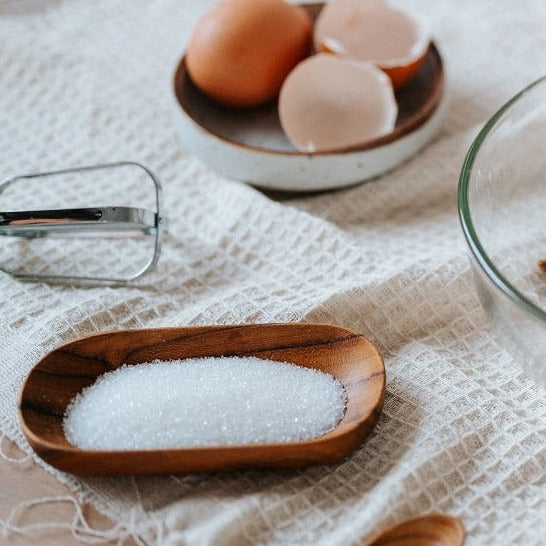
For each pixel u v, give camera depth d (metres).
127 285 0.52
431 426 0.46
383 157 0.55
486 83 0.60
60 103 0.60
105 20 0.65
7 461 0.46
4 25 0.64
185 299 0.51
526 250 0.50
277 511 0.44
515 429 0.46
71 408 0.46
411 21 0.58
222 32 0.55
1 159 0.57
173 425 0.45
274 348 0.48
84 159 0.57
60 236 0.52
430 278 0.50
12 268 0.52
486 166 0.48
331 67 0.55
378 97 0.55
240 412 0.46
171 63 0.62
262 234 0.53
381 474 0.46
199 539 0.44
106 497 0.45
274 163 0.54
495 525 0.44
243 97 0.56
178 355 0.48
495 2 0.65
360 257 0.52
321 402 0.46
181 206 0.55
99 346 0.47
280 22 0.56
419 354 0.49
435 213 0.55
